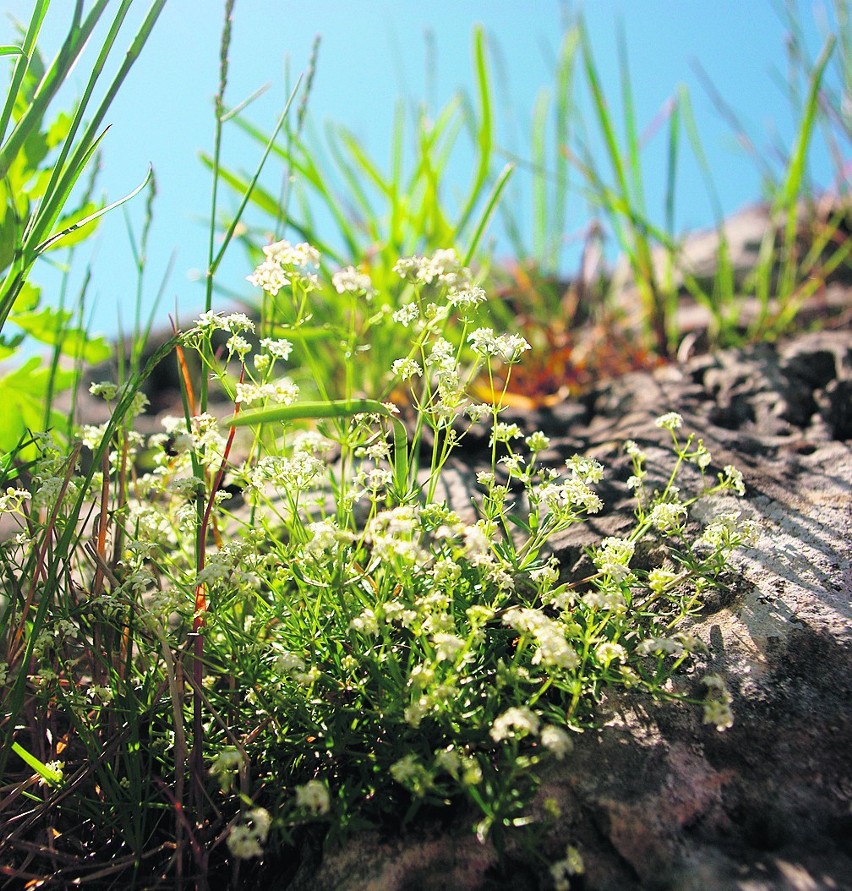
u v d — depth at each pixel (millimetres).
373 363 331
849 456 238
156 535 204
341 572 172
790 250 375
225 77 210
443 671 168
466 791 155
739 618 187
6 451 272
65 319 256
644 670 176
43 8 175
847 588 189
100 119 180
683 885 141
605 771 161
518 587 197
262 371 194
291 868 166
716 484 232
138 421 409
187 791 177
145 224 237
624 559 181
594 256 427
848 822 149
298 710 170
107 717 189
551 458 265
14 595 180
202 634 175
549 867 150
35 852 166
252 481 188
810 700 168
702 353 380
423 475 264
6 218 187
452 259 199
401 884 152
